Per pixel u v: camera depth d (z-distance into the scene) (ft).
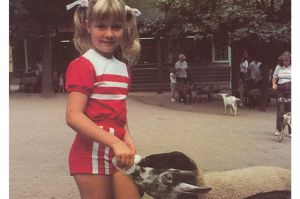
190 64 70.90
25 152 23.71
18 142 26.63
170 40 66.69
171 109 46.55
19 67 71.67
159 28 52.85
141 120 37.42
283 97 28.76
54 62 67.21
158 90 65.77
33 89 59.82
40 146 25.48
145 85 69.10
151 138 28.78
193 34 53.06
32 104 46.68
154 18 56.08
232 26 42.75
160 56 65.82
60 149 24.67
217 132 31.42
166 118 38.99
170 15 47.62
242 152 24.25
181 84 52.11
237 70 52.90
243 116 40.86
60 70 67.41
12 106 44.83
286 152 24.12
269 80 49.42
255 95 46.52
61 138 28.12
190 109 46.55
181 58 54.08
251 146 26.09
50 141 27.07
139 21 55.67
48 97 52.70
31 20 50.24
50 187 16.85
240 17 41.04
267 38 40.47
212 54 70.79
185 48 70.38
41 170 19.71
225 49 70.54
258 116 40.86
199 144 26.68
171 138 28.76
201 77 70.54
